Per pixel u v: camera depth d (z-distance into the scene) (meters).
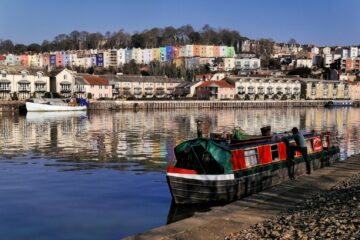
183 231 14.90
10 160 37.44
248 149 23.80
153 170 32.38
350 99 197.12
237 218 16.47
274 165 25.31
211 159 22.55
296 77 197.12
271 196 20.30
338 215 15.66
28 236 17.83
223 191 21.94
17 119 90.50
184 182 21.77
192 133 62.94
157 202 23.05
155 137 57.12
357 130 70.62
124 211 21.42
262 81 177.00
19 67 134.50
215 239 14.09
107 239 17.50
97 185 27.23
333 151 33.31
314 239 13.20
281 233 14.09
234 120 94.19
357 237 13.01
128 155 40.31
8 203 22.94
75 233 18.19
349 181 23.41
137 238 14.27
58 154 41.16
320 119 98.62
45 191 25.67
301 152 27.19
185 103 143.25
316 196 20.00
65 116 101.19
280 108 155.00
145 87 165.88
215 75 186.25
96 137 56.81
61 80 138.88
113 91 154.50
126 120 89.44
